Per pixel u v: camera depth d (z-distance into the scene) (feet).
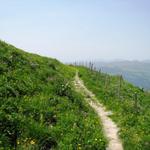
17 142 57.00
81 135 69.46
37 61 139.03
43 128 65.00
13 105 69.51
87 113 93.04
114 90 156.25
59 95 93.66
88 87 153.28
